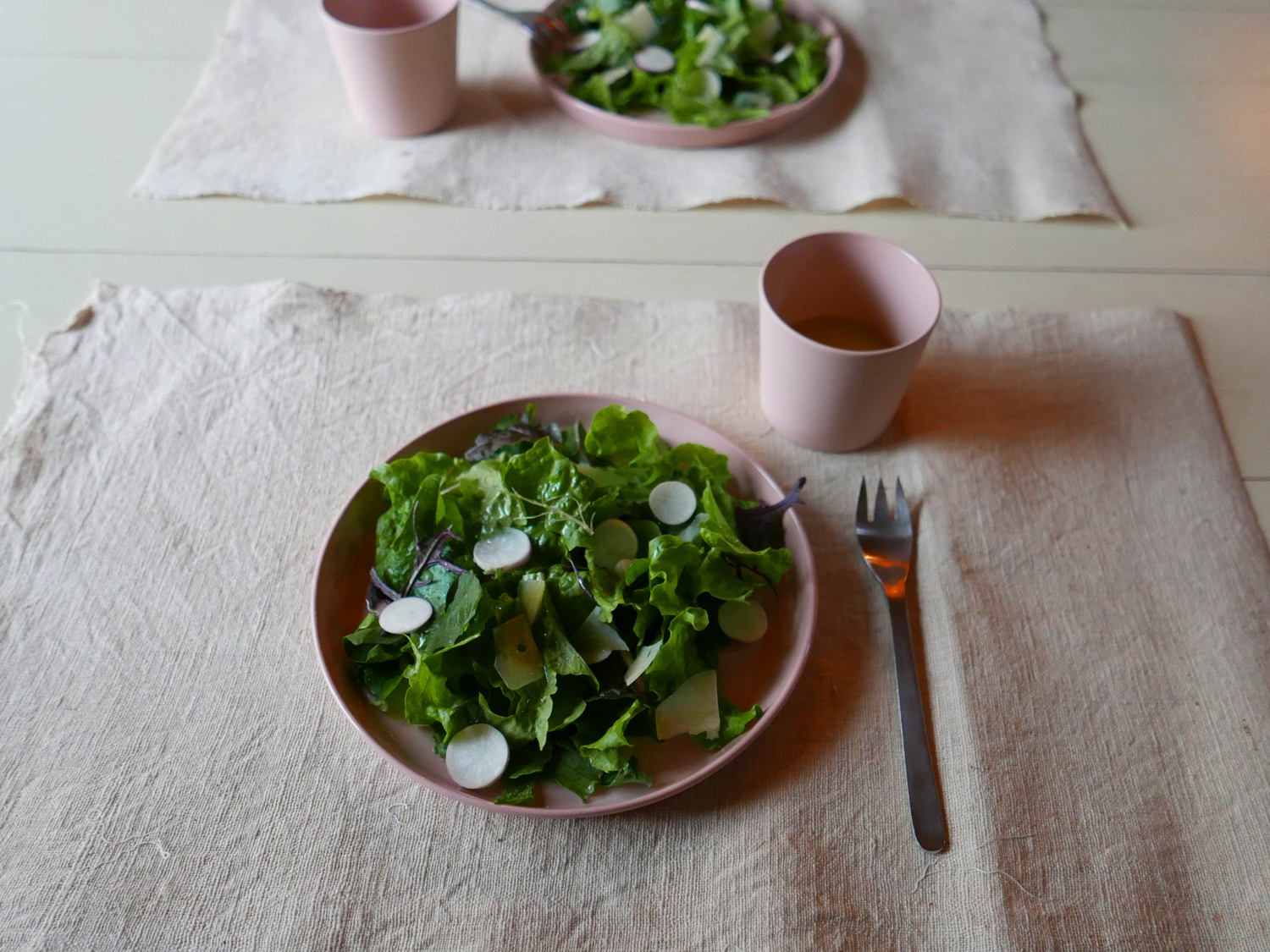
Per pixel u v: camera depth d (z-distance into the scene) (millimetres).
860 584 519
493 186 675
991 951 427
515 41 775
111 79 738
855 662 495
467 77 745
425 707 443
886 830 452
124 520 527
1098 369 599
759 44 724
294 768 461
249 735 469
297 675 486
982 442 569
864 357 501
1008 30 799
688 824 451
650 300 626
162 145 688
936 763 469
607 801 439
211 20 790
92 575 510
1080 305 632
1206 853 449
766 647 486
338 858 441
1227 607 512
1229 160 716
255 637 496
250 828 446
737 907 433
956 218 674
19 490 533
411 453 511
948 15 811
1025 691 487
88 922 424
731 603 479
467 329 606
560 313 615
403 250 645
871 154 696
